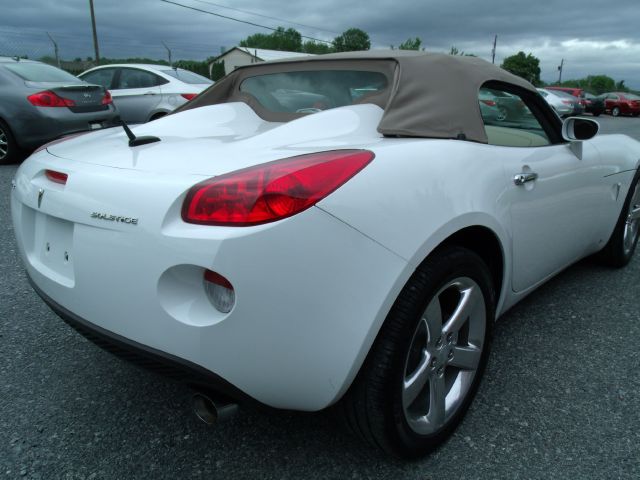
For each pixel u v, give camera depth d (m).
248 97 2.60
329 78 2.41
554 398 2.20
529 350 2.59
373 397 1.61
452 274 1.73
